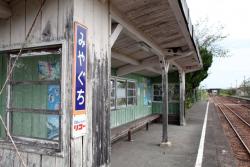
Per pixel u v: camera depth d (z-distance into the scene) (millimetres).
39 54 2516
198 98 40625
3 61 2791
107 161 2889
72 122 2205
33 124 2818
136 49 5949
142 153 6109
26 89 2820
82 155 2375
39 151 2375
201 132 9336
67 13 2264
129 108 9172
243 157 6609
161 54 6191
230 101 39188
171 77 12234
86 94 2430
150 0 3043
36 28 2441
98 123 2682
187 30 4301
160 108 12430
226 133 10375
